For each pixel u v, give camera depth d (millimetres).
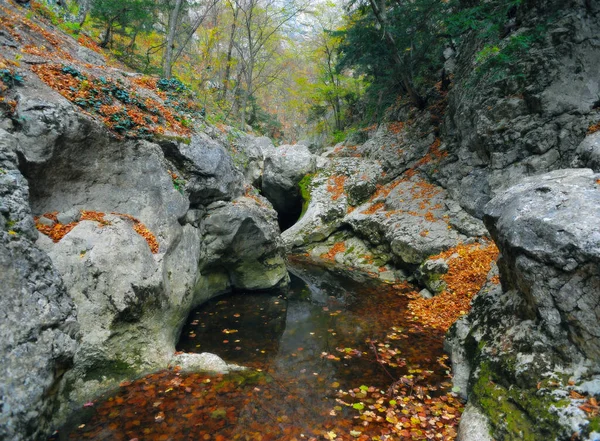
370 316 8680
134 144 6738
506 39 10836
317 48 26328
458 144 13586
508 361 4355
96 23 14875
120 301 5102
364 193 15945
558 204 4344
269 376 5566
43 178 5344
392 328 7891
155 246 6289
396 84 17156
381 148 17516
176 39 20922
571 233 3861
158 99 9039
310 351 6668
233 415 4488
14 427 3135
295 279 11883
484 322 5449
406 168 15711
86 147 5910
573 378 3684
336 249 15070
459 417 4633
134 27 15016
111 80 8023
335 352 6637
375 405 4883
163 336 5887
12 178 4258
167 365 5582
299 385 5355
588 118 9289
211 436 4082
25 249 3893
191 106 10359
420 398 5074
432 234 11477
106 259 5172
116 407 4500
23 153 4922
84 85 6691
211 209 8641
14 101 5258
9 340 3350
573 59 9680
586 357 3709
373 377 5691
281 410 4668
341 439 4141
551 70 9891
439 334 7559
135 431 4102
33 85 5738
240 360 6203
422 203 13172
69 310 4172
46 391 3574
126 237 5652
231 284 10070
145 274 5586
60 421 4156
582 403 3414
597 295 3627
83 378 4629
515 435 3666
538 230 4242
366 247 14367
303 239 15586
